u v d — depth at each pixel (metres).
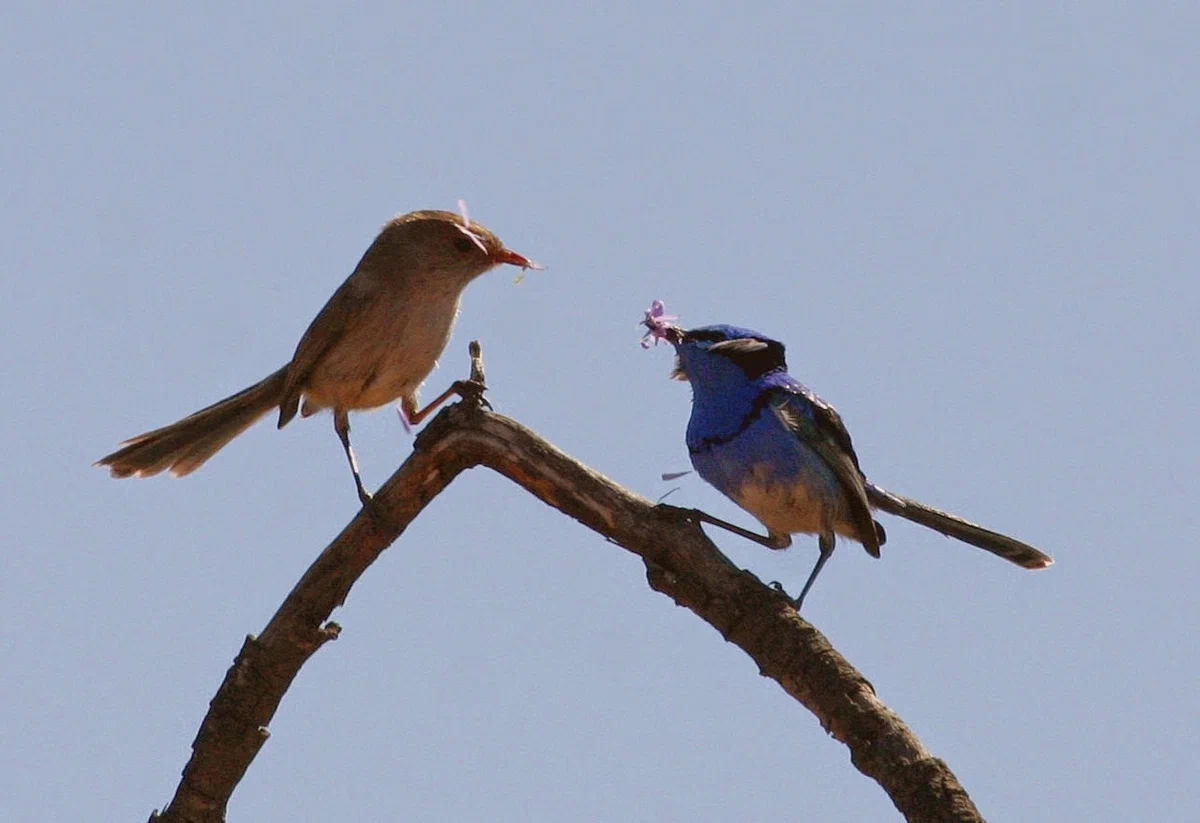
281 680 10.79
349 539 10.66
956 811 9.22
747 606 9.97
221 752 10.88
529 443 10.38
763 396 11.28
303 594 10.72
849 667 9.78
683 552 10.16
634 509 10.27
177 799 11.05
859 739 9.59
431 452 10.48
